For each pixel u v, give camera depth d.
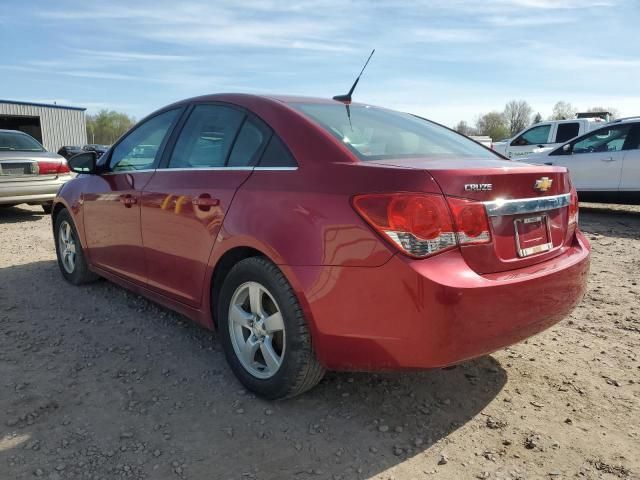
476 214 2.39
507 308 2.43
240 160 3.06
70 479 2.29
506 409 2.88
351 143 2.78
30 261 5.87
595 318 4.22
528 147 14.52
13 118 37.75
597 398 2.99
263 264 2.75
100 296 4.61
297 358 2.65
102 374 3.21
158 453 2.47
